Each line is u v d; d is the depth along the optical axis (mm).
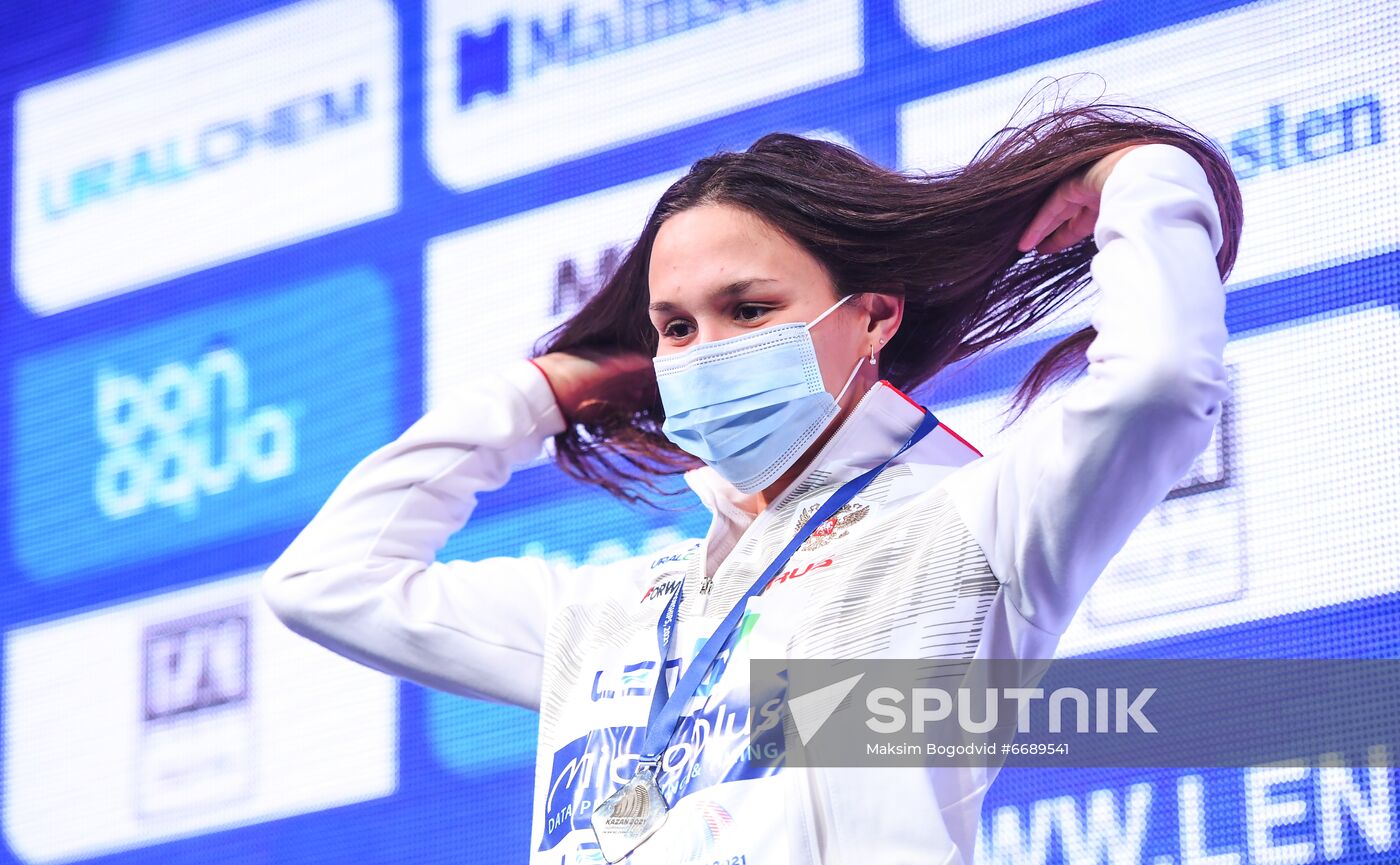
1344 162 7516
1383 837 6758
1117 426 4395
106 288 10555
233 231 10273
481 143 9688
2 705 10078
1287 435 7297
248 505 9758
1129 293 4566
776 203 5301
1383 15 7586
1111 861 7129
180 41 10719
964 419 7777
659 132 9203
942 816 4715
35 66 11117
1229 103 7805
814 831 4629
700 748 4828
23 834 9828
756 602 5023
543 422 6375
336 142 10109
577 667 5414
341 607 5926
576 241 9297
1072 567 4629
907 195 5309
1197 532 7316
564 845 4961
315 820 9086
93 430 10336
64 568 10172
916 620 4785
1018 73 8352
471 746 8828
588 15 9531
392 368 9625
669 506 8555
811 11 8922
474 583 5930
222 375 10062
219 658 9570
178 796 9477
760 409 5215
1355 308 7332
